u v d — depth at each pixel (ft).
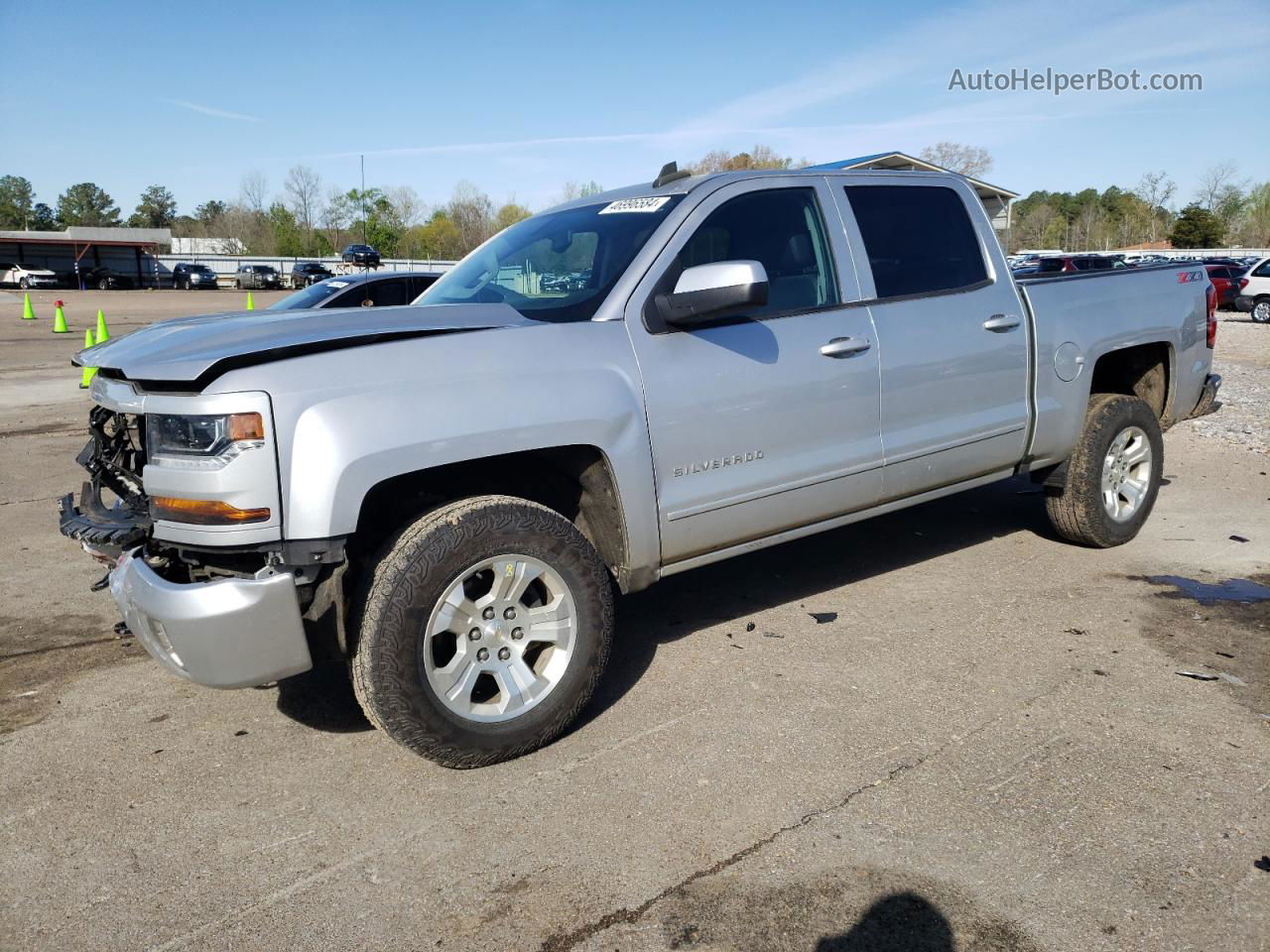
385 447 9.84
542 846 9.36
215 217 366.02
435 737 10.27
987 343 15.07
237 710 12.61
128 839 9.75
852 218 14.12
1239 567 16.99
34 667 14.11
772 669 13.16
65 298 148.25
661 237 12.30
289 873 9.12
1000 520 20.21
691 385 12.03
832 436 13.44
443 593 10.21
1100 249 309.22
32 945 8.23
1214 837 9.12
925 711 11.82
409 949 8.05
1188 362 18.54
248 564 10.06
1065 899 8.32
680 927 8.18
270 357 9.82
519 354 10.93
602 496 11.75
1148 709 11.73
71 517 11.66
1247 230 273.75
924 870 8.78
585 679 11.19
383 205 255.70
